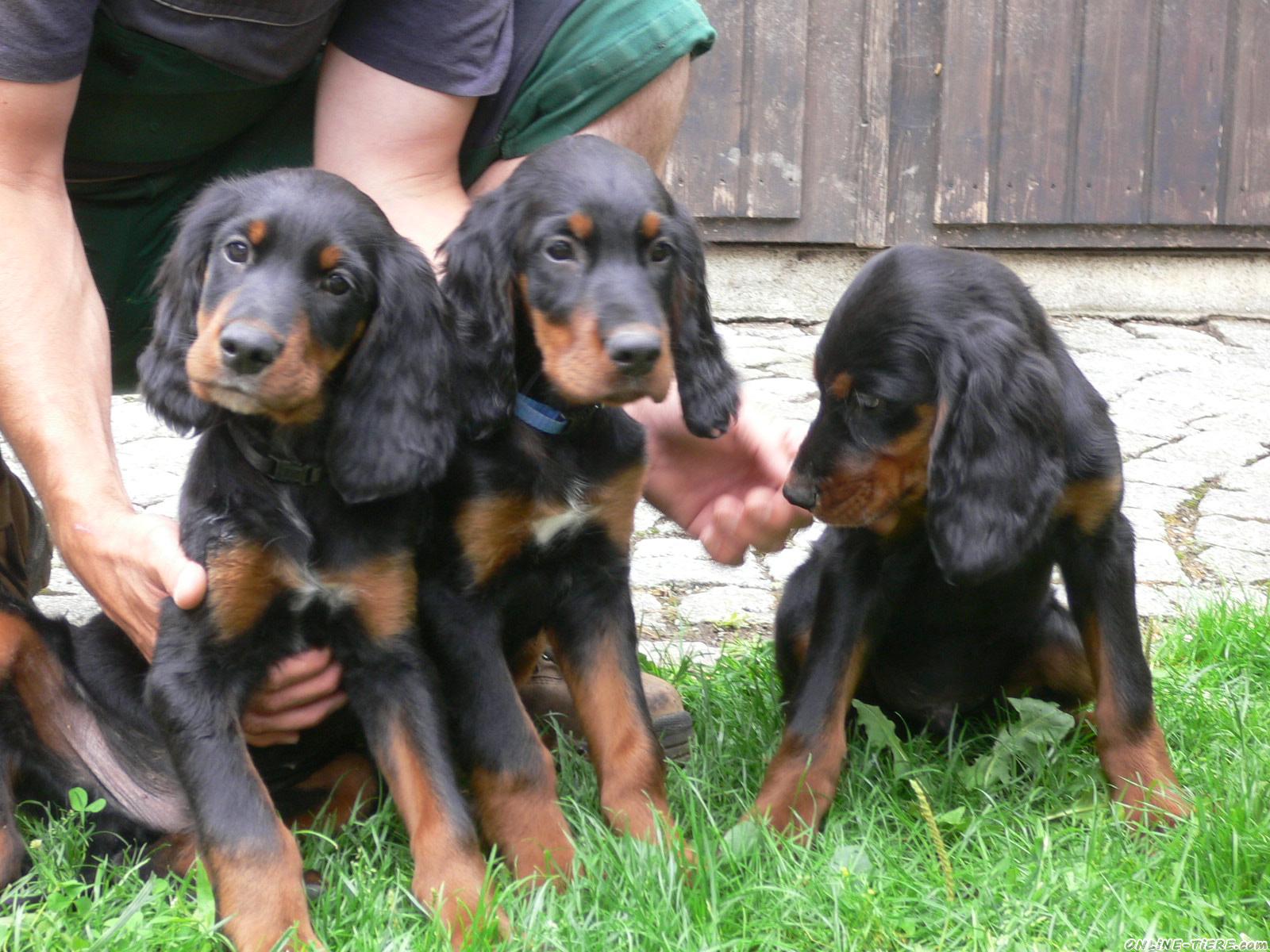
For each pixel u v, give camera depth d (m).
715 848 1.03
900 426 1.11
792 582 1.23
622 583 1.14
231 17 1.22
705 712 1.24
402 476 1.05
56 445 1.09
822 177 2.75
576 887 0.99
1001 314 1.12
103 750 1.11
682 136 2.73
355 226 1.05
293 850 0.99
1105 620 1.12
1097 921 0.96
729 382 1.15
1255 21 2.68
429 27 1.28
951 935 0.97
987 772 1.12
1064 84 2.71
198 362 1.02
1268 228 2.76
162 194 1.36
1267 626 1.37
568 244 1.06
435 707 1.07
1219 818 1.04
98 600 1.09
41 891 1.00
